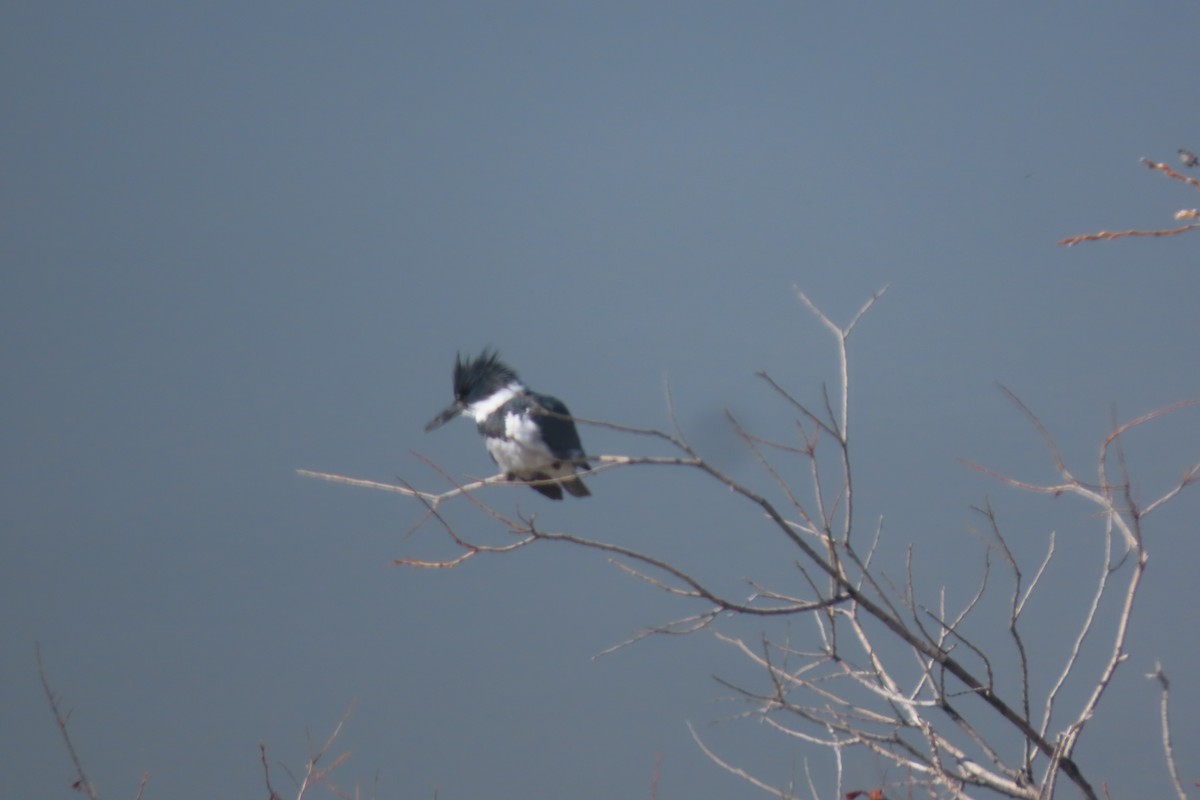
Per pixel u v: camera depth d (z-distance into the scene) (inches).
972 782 374.9
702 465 358.3
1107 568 379.2
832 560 374.6
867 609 375.9
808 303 398.6
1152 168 290.5
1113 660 368.2
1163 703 339.9
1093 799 371.2
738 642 396.8
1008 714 375.9
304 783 426.3
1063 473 370.6
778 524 365.1
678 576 355.6
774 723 386.0
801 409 374.3
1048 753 370.6
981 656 377.7
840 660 391.5
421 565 358.0
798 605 391.9
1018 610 380.5
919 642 376.5
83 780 404.2
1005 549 382.3
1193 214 293.1
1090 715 370.3
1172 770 335.6
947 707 379.6
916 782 371.2
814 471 375.9
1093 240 303.1
